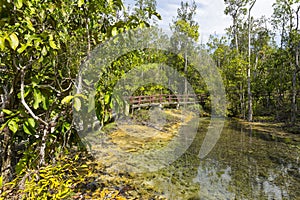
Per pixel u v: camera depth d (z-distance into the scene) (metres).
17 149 2.78
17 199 1.75
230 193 4.27
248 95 13.77
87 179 3.18
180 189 4.03
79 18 2.00
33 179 1.75
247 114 14.47
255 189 4.52
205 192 4.14
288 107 13.77
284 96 14.94
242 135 9.69
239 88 14.94
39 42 1.36
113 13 1.95
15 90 1.88
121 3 1.63
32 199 1.66
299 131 10.16
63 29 1.76
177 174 4.55
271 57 16.11
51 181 1.76
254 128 11.26
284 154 6.94
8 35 1.16
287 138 9.16
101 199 2.92
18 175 1.90
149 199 3.42
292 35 12.46
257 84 15.20
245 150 7.29
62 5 1.66
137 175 3.82
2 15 1.30
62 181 1.83
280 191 4.51
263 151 7.23
